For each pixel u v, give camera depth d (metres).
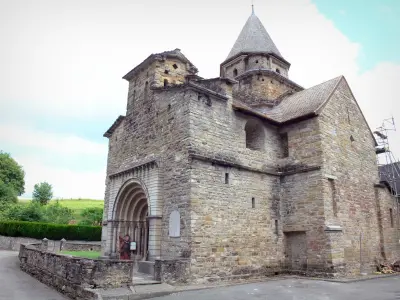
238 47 28.25
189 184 15.20
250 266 16.64
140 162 18.88
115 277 12.01
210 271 14.96
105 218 22.16
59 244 30.23
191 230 14.69
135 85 21.20
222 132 17.33
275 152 19.95
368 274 18.77
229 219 16.34
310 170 18.25
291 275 17.73
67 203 72.69
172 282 13.62
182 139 16.16
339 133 20.03
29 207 42.22
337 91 21.06
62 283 13.06
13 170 57.47
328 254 16.70
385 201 22.77
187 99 16.47
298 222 18.22
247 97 25.55
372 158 23.09
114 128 23.00
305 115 18.75
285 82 26.69
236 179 17.22
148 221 17.38
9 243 31.66
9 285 14.36
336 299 11.23
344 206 18.75
